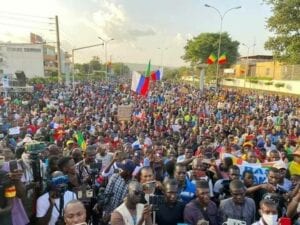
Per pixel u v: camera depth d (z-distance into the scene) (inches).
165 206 192.9
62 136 543.5
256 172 287.3
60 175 188.5
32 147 204.5
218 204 224.7
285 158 365.1
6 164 178.5
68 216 145.3
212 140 544.1
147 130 658.2
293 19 1493.6
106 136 571.2
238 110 1057.5
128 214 168.1
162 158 350.0
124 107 731.4
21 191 173.8
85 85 2228.1
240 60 3467.0
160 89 2052.2
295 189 203.8
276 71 2279.8
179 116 891.4
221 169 270.2
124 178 216.1
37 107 987.9
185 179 233.1
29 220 180.7
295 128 663.1
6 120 674.8
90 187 214.1
